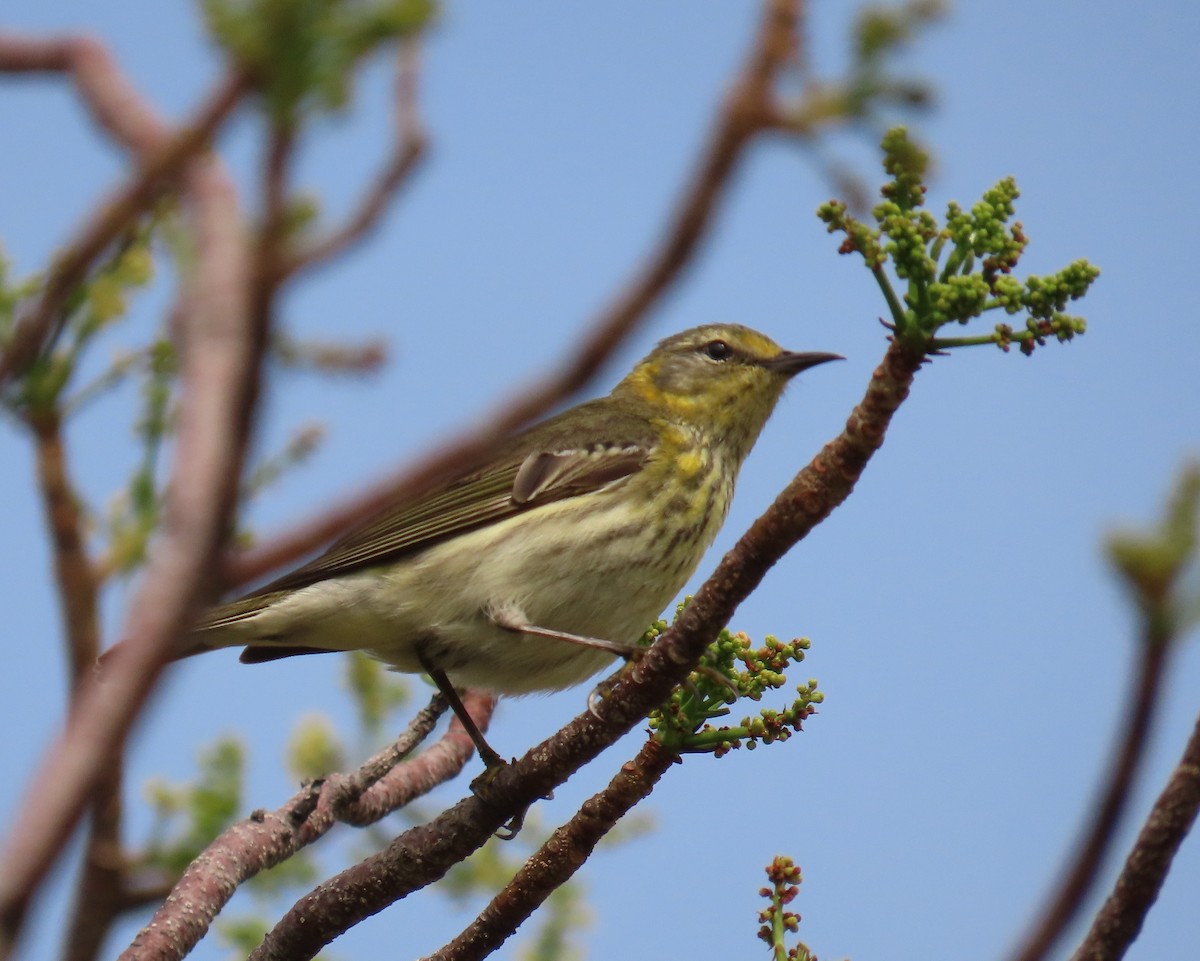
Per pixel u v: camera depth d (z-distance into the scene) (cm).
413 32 387
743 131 352
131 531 660
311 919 1030
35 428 604
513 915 999
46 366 614
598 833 999
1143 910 631
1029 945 409
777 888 946
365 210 379
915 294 862
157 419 669
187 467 346
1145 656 357
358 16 379
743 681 1011
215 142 365
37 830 338
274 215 353
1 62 379
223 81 364
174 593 351
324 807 1145
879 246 855
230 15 365
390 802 1220
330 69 369
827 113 366
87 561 578
